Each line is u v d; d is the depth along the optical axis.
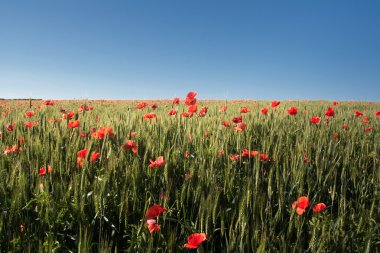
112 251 2.23
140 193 2.68
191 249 2.16
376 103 21.78
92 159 2.78
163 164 2.86
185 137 3.66
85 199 2.33
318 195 2.85
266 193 2.68
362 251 2.08
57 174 2.64
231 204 2.60
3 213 2.13
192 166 2.85
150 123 4.48
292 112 5.02
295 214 2.22
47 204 2.16
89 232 2.05
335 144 3.74
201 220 2.05
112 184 2.64
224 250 2.12
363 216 2.25
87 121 4.53
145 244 2.07
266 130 4.58
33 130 3.82
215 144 3.39
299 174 2.78
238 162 3.40
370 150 4.17
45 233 2.11
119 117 4.61
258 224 2.09
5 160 3.05
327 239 2.06
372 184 3.17
